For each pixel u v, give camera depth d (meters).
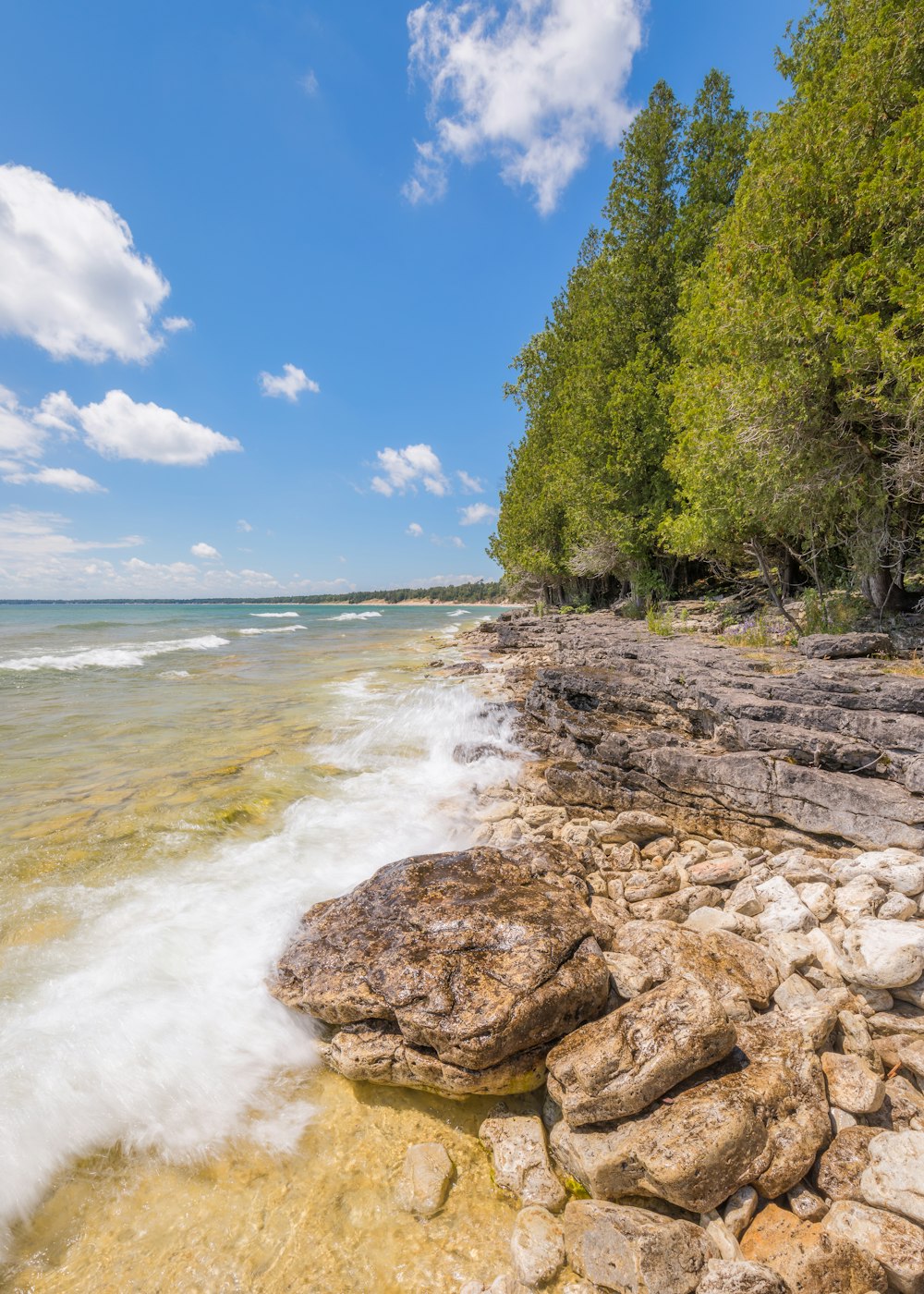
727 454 12.13
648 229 24.50
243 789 8.55
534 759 9.59
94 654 25.91
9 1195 2.90
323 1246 2.70
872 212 9.48
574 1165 2.96
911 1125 3.00
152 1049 3.76
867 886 4.73
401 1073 3.58
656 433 22.62
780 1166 2.74
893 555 11.80
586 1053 3.23
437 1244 2.71
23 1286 2.56
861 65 9.93
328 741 11.18
